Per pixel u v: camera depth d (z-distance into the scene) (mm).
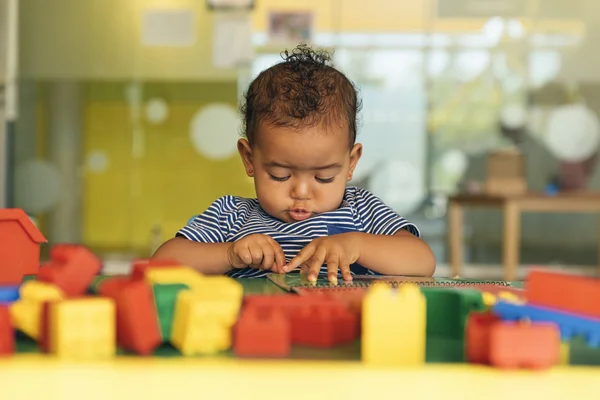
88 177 5176
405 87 5254
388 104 5246
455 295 468
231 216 1125
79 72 5168
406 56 5254
